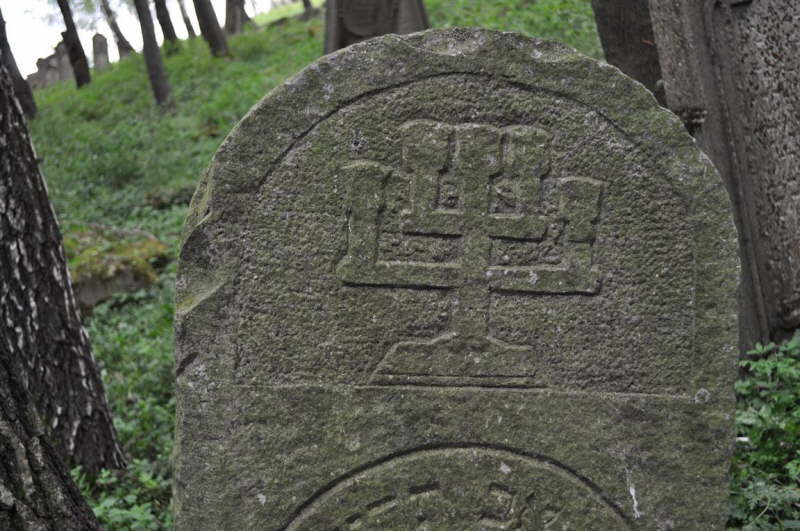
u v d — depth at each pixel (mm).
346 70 1569
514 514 1592
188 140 5840
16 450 1508
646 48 2574
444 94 1588
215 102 6422
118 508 2115
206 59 8078
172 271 3699
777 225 2363
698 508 1612
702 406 1615
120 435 2420
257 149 1557
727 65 2369
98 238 3807
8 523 1485
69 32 8828
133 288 3559
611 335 1607
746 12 2375
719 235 1617
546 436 1596
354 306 1575
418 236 1589
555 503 1597
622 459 1604
